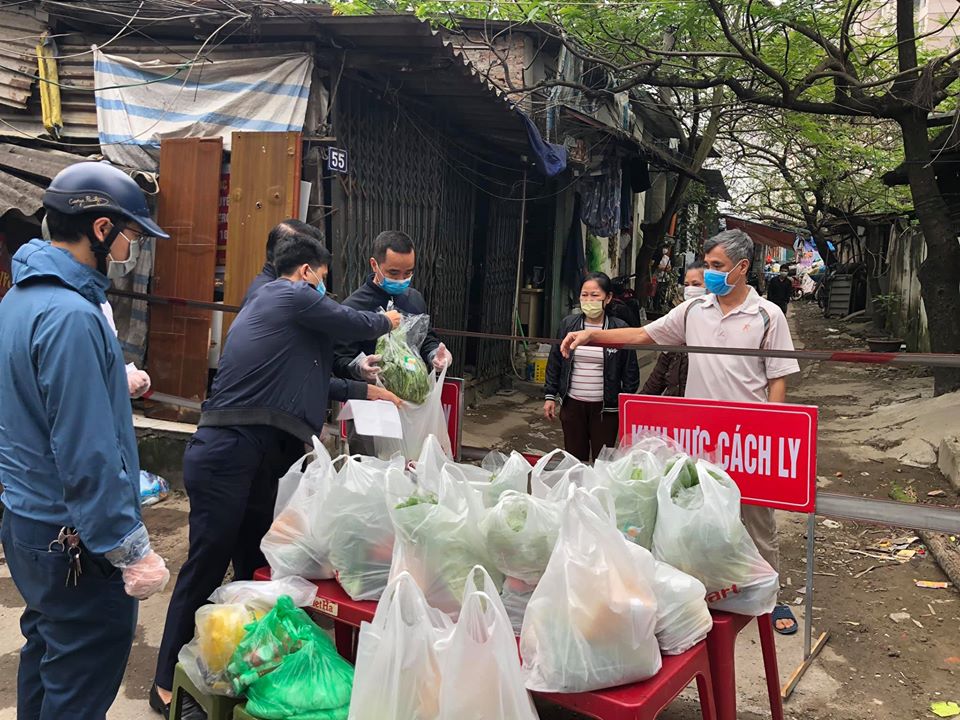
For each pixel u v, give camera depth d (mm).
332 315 2803
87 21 5512
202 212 5273
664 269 17875
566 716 2816
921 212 8148
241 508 2793
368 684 1693
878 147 14352
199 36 5336
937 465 6219
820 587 4020
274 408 2770
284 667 2029
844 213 17000
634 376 4461
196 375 5359
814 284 31641
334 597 2293
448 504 2152
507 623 1674
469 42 8602
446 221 7633
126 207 2018
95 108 5738
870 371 11203
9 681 3051
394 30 4820
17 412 1907
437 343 3697
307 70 5160
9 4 5703
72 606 1951
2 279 5340
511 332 9812
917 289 12375
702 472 2146
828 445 7227
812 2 7809
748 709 2879
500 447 6602
